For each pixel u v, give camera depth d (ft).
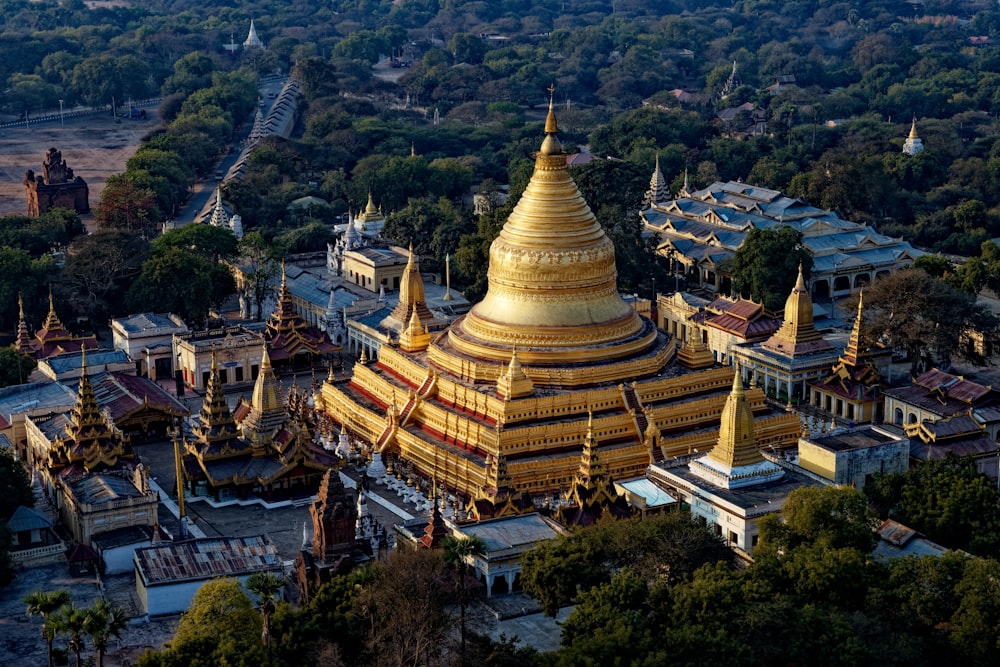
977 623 577.84
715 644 558.97
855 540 649.20
